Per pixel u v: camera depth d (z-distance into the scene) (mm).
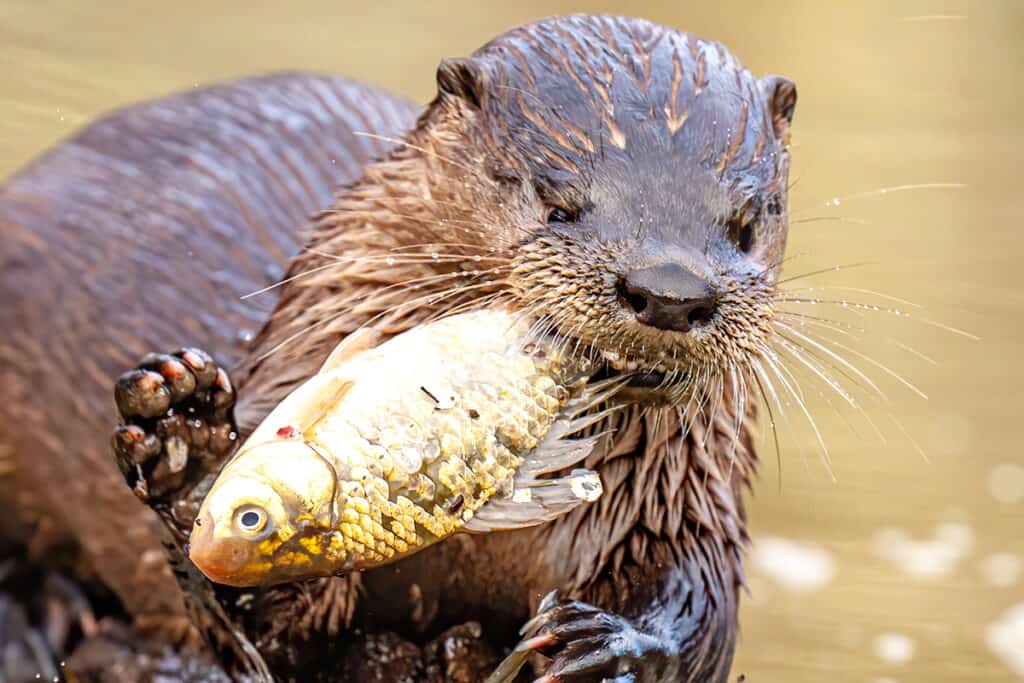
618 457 13375
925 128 34500
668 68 13031
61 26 32406
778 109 14391
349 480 10328
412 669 14047
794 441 21516
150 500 12289
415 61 33812
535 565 13641
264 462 10086
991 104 36781
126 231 17641
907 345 24359
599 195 12234
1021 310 25703
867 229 28422
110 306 17203
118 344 16984
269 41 34062
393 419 10555
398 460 10461
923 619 17719
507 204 12633
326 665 13844
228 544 9906
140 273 17250
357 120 18375
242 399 13703
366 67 33000
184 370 11922
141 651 16547
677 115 12711
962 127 34875
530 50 13258
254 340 14305
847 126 34281
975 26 42375
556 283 11766
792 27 40438
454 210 12875
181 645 16375
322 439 10375
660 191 12242
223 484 10008
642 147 12484
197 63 31641
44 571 17703
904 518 20016
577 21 13516
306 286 13680
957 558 19109
